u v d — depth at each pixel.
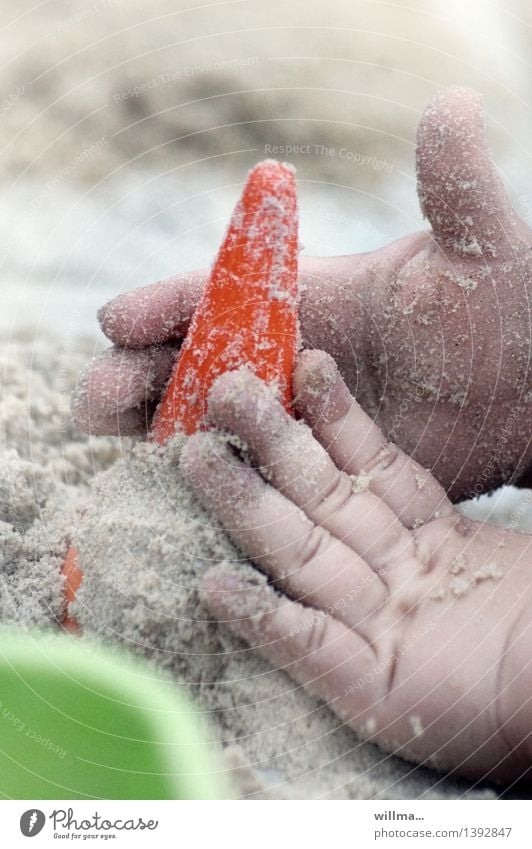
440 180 0.45
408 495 0.46
